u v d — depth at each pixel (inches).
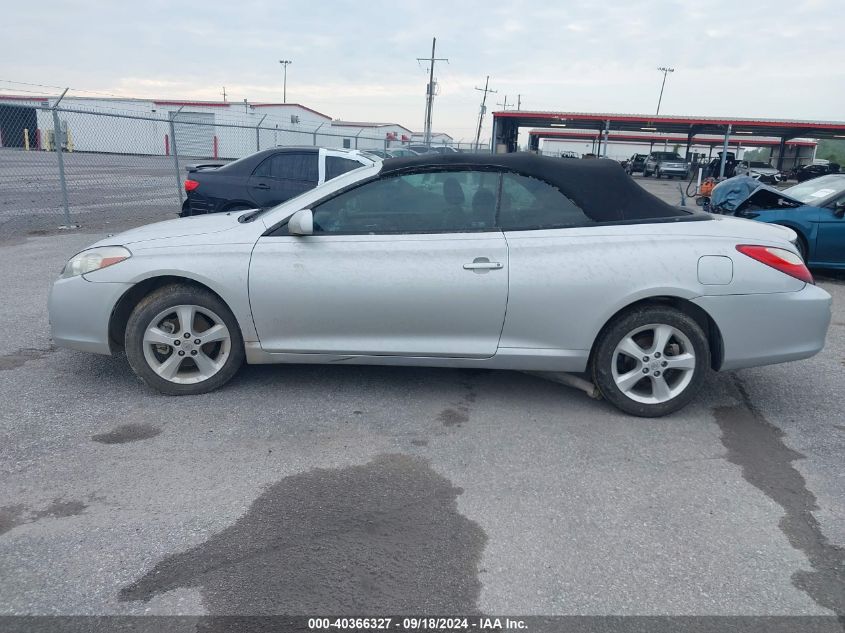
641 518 122.6
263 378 186.9
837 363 215.9
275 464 139.4
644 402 164.9
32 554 108.1
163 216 549.0
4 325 232.1
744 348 162.1
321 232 164.4
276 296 162.9
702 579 106.1
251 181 366.9
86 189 618.5
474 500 127.3
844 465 145.4
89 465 137.1
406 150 940.0
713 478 138.2
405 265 159.8
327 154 373.4
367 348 165.5
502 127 1521.9
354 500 126.3
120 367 193.5
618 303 157.8
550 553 111.7
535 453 146.9
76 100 1220.5
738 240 161.0
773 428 164.1
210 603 98.1
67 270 170.6
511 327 161.8
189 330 168.4
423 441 151.4
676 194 1120.2
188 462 139.3
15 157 621.9
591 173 166.6
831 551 114.2
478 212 163.8
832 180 375.2
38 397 171.0
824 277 378.3
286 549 111.0
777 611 99.3
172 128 549.0
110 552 109.1
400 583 103.4
